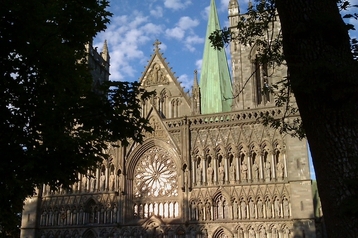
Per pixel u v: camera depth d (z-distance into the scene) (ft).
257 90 257.96
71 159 93.56
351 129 45.93
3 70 87.45
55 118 92.02
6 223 96.53
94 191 246.06
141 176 246.06
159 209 237.86
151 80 278.26
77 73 106.52
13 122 89.97
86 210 243.81
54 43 95.86
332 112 46.37
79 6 97.96
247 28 100.89
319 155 47.16
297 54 49.14
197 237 224.33
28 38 89.04
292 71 50.01
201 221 226.38
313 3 48.47
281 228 215.51
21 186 92.84
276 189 221.87
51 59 91.86
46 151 92.68
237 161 232.12
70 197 248.11
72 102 92.38
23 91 90.27
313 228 208.13
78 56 113.91
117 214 239.30
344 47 48.24
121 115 94.58
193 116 245.04
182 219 229.04
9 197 92.17
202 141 240.53
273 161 226.79
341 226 43.91
